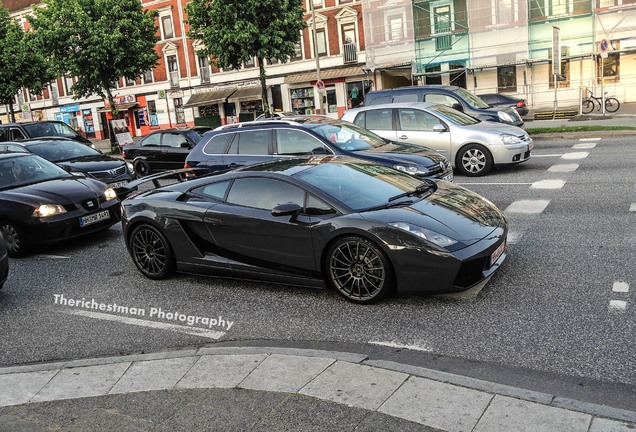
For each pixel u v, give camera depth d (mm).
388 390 3574
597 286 5152
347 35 35625
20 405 3924
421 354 4250
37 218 8258
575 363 3889
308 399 3574
